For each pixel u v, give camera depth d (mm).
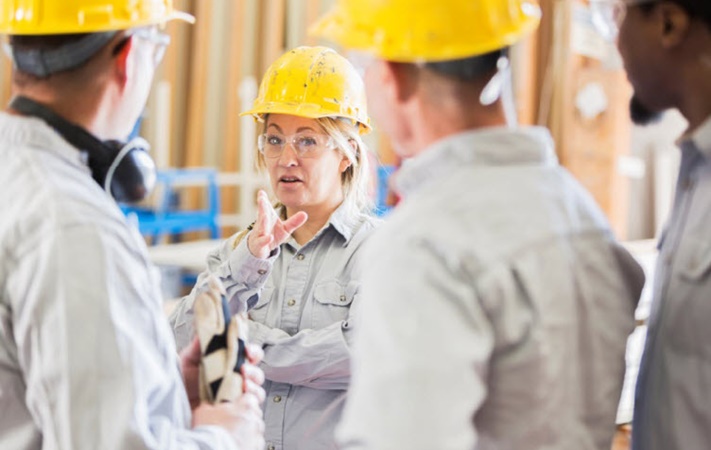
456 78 1084
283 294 1983
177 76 5770
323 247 2008
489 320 1024
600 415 1133
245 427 1293
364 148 2035
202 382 1325
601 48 4070
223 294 1358
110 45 1176
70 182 1143
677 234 1188
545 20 5344
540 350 1034
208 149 5887
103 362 1079
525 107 5234
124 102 1218
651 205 5988
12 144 1169
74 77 1168
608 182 5207
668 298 1174
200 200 5840
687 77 1138
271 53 5758
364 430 971
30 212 1115
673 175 5797
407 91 1126
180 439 1184
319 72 1968
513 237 1040
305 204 1979
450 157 1087
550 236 1066
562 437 1068
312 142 1952
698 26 1104
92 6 1145
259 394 1391
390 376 964
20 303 1102
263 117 2041
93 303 1083
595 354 1117
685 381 1139
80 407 1068
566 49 5270
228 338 1327
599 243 1143
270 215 1860
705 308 1117
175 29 5688
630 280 1214
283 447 1924
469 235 1026
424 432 942
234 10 5754
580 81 5211
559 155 5363
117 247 1133
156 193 5176
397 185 1164
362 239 1970
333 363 1853
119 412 1078
